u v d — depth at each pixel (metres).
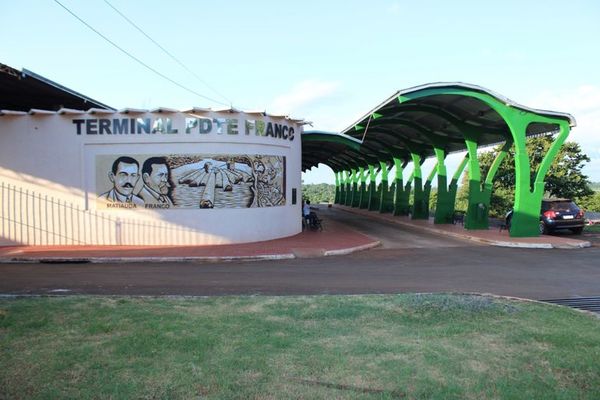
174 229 17.06
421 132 26.27
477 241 19.33
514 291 9.77
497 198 38.12
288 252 15.30
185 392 4.37
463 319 6.90
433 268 12.77
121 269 12.67
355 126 25.16
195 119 17.09
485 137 25.69
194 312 7.27
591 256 15.08
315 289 9.93
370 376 4.76
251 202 17.80
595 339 6.00
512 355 5.41
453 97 20.25
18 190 17.11
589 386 4.61
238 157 17.52
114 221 17.06
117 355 5.28
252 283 10.61
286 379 4.67
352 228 25.08
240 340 5.84
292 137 19.86
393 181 37.50
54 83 18.12
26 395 4.30
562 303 8.77
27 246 16.91
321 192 96.00
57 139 17.05
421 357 5.30
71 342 5.73
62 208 17.06
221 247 16.48
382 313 7.22
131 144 17.00
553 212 20.67
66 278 11.25
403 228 25.39
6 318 6.76
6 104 21.83
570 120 19.28
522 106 19.20
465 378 4.74
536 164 35.88
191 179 17.11
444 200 26.38
